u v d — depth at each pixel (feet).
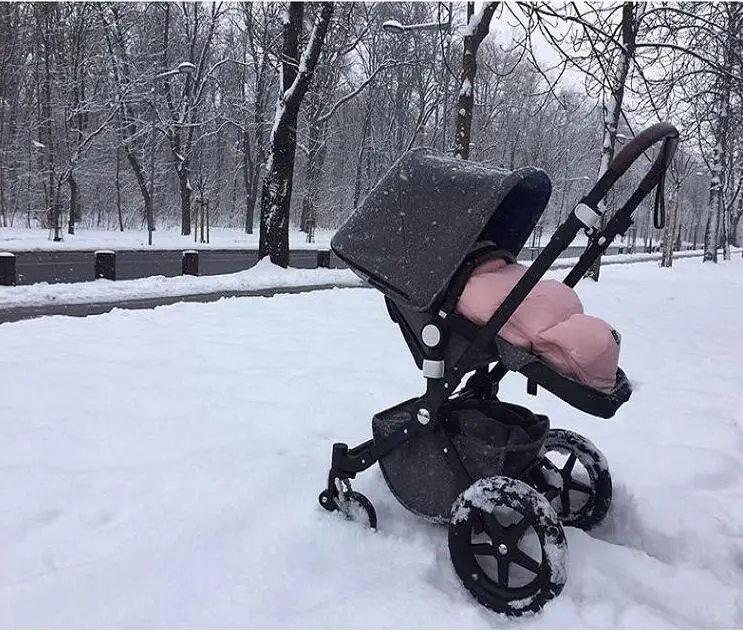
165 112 112.27
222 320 29.14
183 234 119.14
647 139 8.34
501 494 8.59
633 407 17.80
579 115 169.89
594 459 10.77
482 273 9.52
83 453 13.35
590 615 8.46
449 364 9.62
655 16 37.60
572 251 127.44
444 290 9.27
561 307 9.21
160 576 9.18
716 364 23.54
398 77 131.13
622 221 10.29
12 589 8.74
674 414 17.16
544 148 151.12
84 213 135.33
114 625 8.15
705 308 39.40
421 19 116.88
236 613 8.42
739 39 34.04
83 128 105.29
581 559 9.55
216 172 150.82
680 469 13.38
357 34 108.37
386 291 9.83
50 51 100.53
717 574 9.87
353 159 158.20
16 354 21.45
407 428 9.93
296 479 12.24
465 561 8.92
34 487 11.71
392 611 8.46
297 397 17.40
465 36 41.75
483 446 9.53
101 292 39.14
